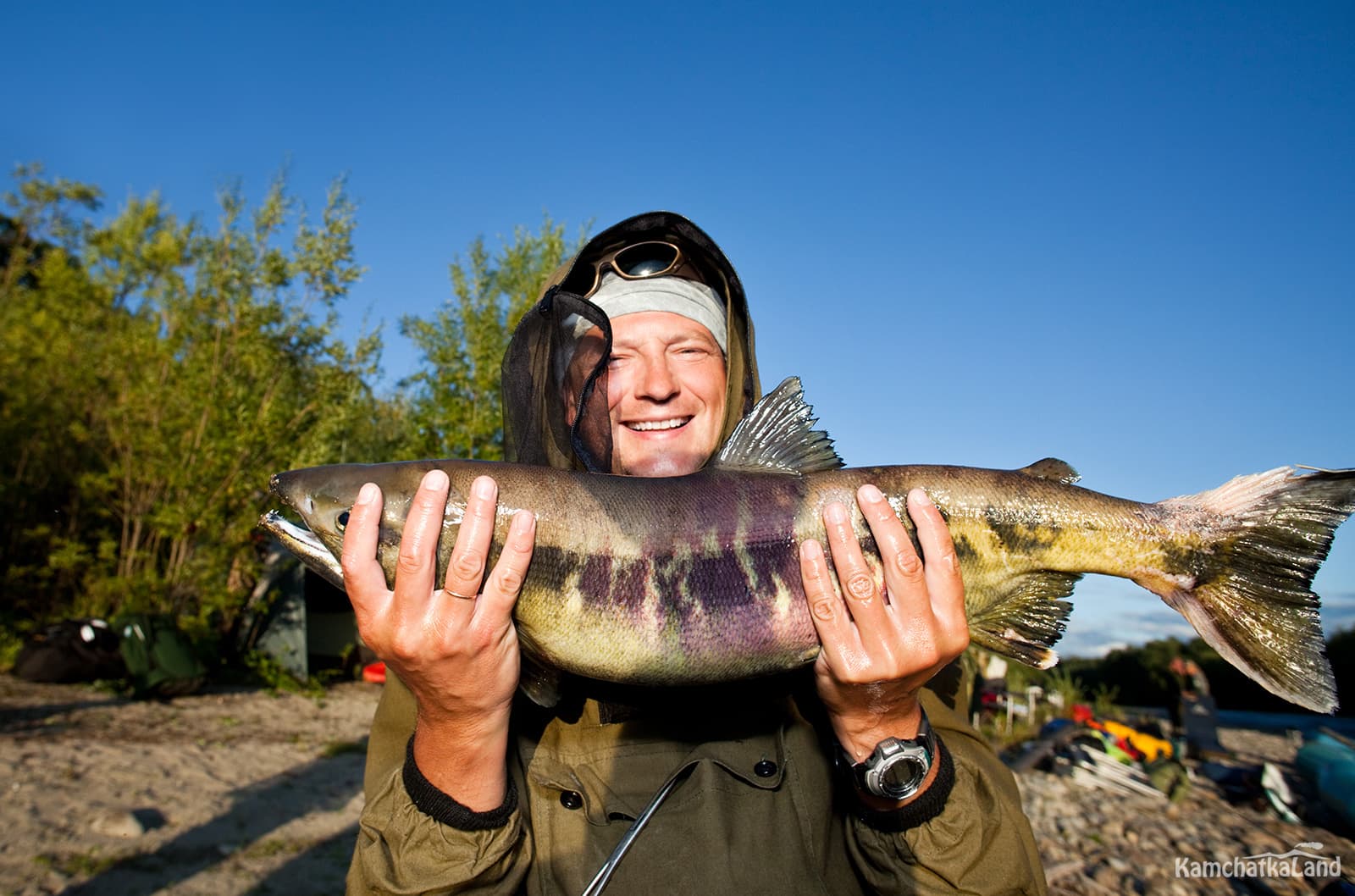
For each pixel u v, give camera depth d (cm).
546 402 75
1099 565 75
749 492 71
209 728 266
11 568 380
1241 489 76
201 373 385
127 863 151
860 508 57
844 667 54
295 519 74
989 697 366
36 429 418
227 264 402
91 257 568
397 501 71
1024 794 261
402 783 55
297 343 411
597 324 71
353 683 410
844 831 60
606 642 66
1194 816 248
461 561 53
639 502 69
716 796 56
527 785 58
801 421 74
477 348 423
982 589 75
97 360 429
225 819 179
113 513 404
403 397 538
